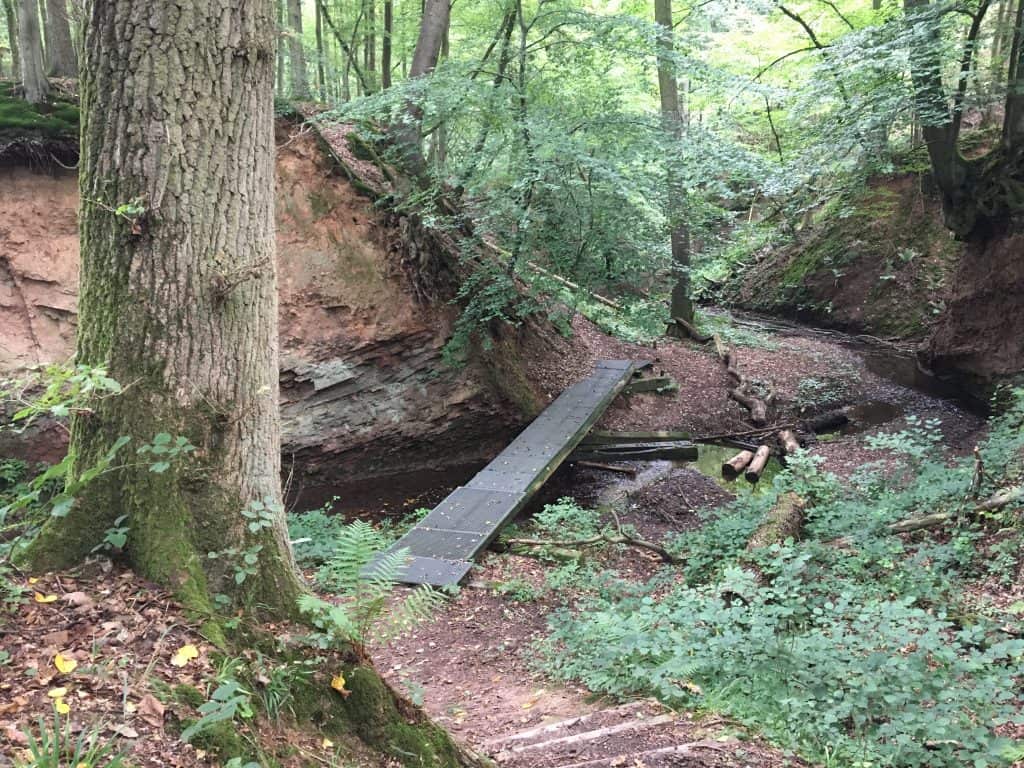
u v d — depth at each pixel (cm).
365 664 351
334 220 1264
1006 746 390
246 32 362
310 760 301
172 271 352
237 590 350
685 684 502
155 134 347
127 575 339
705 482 1257
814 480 970
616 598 766
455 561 820
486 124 1233
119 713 271
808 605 647
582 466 1327
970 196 1486
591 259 1379
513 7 1394
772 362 1870
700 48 1611
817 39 1797
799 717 446
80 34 365
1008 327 1458
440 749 347
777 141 1614
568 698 539
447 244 1420
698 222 1523
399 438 1290
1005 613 611
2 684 273
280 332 1190
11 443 979
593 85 1345
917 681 440
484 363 1384
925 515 851
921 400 1609
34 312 1085
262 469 376
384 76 1797
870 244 2256
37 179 1102
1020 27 1304
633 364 1688
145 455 348
